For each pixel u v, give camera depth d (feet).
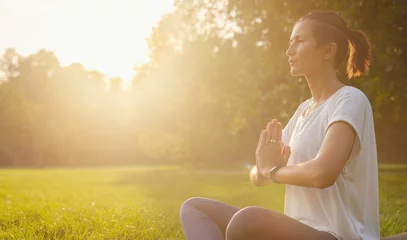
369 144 7.03
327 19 7.42
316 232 6.86
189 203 8.30
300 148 7.34
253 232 6.56
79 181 69.26
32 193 41.60
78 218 18.78
